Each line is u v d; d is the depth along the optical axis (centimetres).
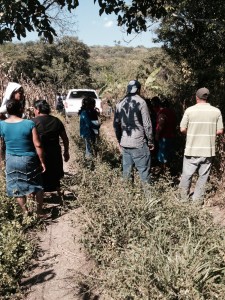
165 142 698
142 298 275
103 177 512
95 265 379
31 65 4688
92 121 822
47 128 545
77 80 5334
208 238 349
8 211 481
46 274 379
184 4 1116
